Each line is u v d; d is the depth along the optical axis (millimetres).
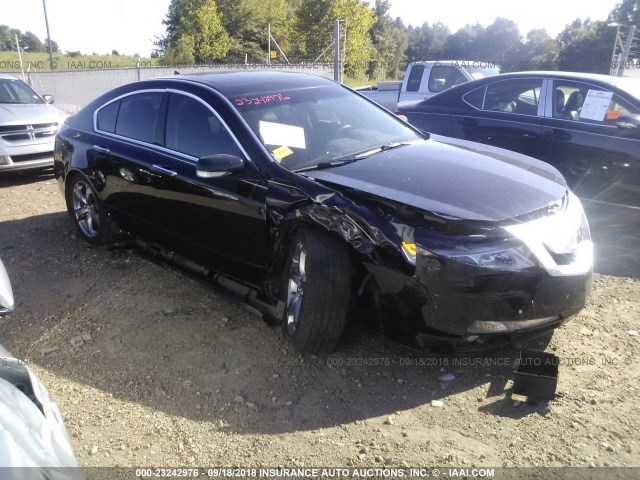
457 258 2984
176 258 4672
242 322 4086
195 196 4125
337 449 2826
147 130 4707
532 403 3096
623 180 5531
